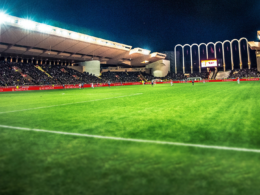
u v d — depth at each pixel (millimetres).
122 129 4984
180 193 2055
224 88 22875
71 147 3648
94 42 43906
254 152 3186
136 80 62781
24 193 2139
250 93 14922
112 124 5605
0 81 34656
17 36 34125
